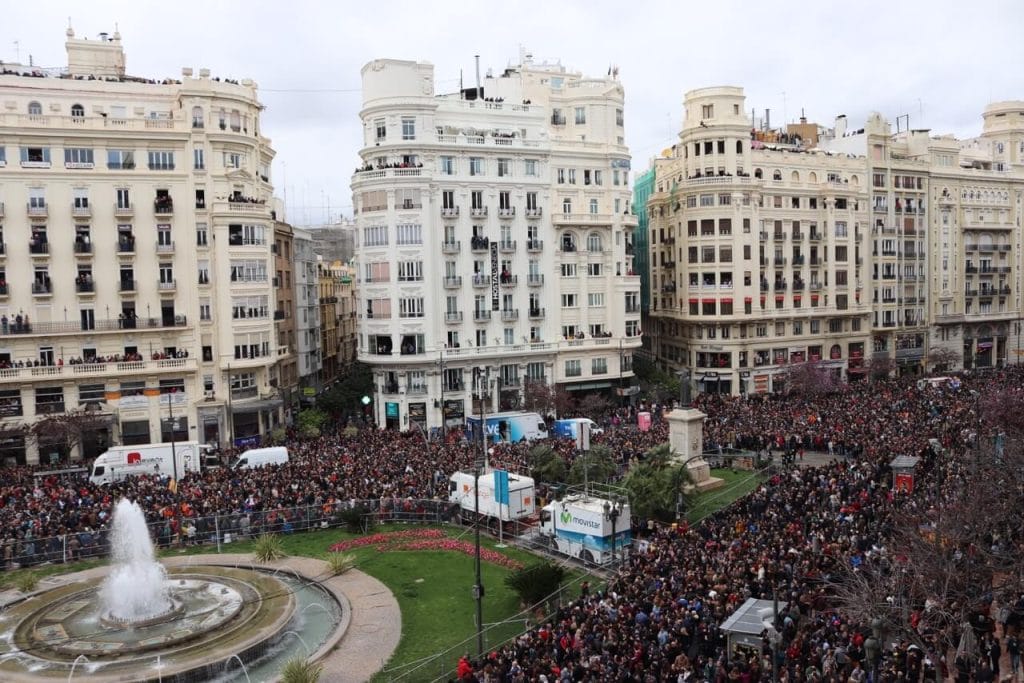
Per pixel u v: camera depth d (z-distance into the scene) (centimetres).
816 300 10506
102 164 7388
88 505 4806
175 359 7494
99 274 7406
